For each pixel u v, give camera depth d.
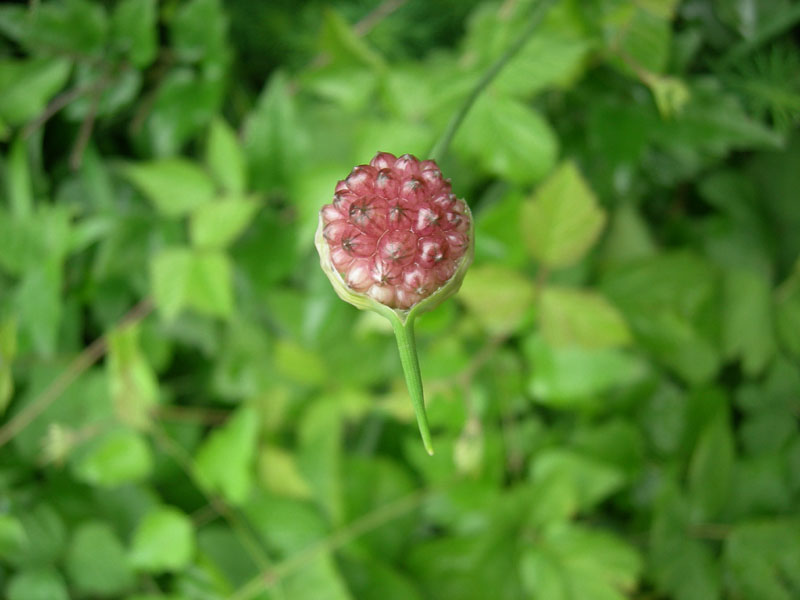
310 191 0.27
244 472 0.27
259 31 0.31
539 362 0.28
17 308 0.28
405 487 0.28
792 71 0.26
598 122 0.27
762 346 0.28
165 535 0.27
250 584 0.27
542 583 0.26
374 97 0.29
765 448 0.28
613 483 0.27
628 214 0.29
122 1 0.28
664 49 0.25
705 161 0.29
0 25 0.27
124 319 0.30
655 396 0.29
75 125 0.30
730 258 0.29
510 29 0.26
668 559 0.27
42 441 0.29
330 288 0.29
